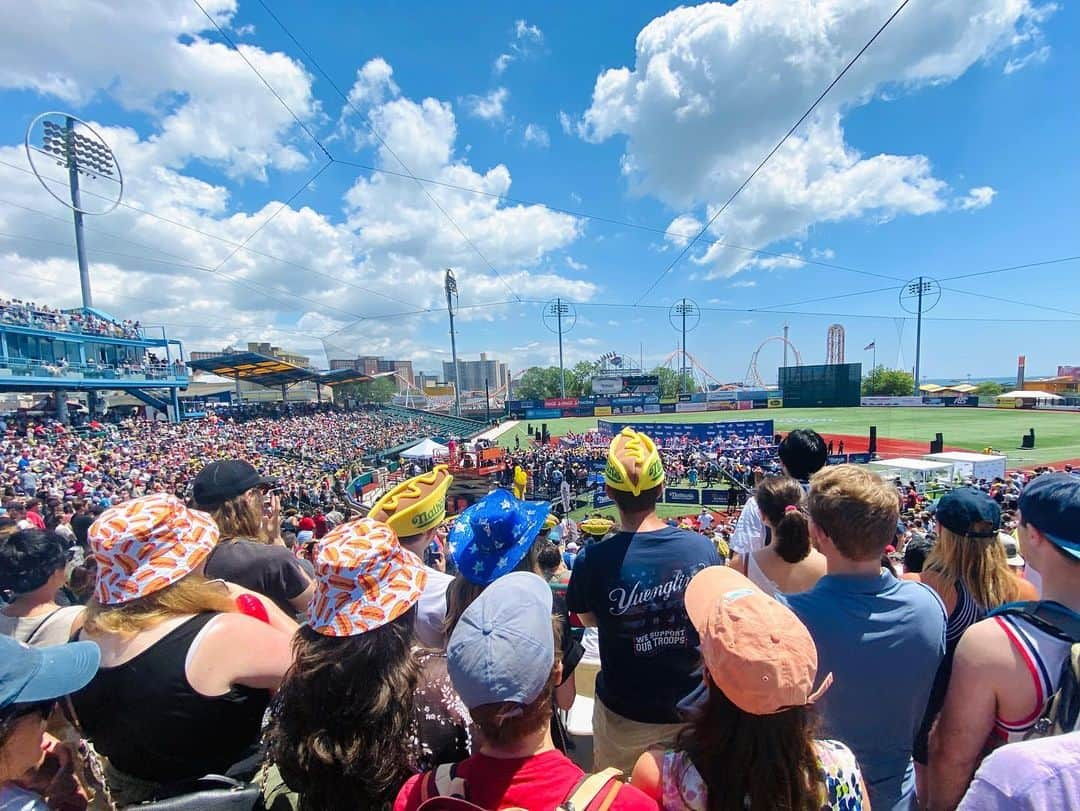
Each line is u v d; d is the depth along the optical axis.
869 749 1.79
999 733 1.60
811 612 1.87
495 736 1.38
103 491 16.48
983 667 1.59
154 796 1.62
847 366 69.44
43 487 15.53
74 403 38.03
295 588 2.84
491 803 1.32
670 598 2.18
